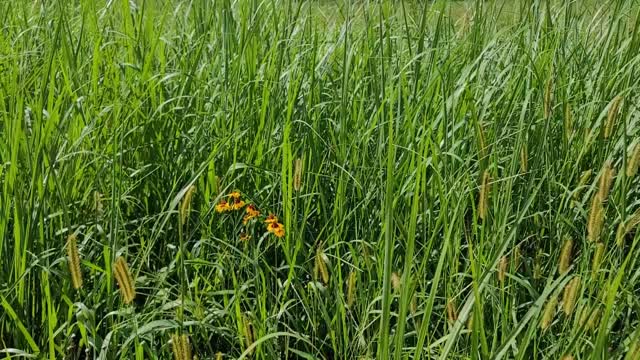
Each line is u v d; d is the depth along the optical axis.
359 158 1.87
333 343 1.36
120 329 1.38
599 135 1.84
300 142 1.90
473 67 2.08
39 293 1.48
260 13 2.25
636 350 1.04
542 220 1.71
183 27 2.39
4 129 1.69
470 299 1.14
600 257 1.18
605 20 2.26
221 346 1.53
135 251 1.75
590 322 1.11
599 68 2.06
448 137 1.84
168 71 2.15
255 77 2.05
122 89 1.97
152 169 1.84
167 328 1.33
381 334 1.08
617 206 1.68
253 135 1.91
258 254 1.60
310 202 1.74
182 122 1.93
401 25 2.37
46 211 1.56
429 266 1.64
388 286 1.07
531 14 2.21
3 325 1.38
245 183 1.85
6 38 2.39
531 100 1.94
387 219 1.08
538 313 1.14
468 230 1.77
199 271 1.65
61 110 1.84
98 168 1.73
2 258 1.45
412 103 1.94
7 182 1.48
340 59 2.39
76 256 1.10
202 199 1.75
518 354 1.12
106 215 1.65
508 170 1.77
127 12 2.23
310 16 2.19
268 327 1.42
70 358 1.47
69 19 2.37
